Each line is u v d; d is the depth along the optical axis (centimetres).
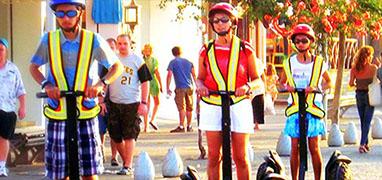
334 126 1762
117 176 1342
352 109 2898
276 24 1744
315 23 1700
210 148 905
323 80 1157
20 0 1723
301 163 1093
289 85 1125
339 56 1917
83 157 767
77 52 755
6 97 1303
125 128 1348
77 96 748
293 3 1717
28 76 1723
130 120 1346
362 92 1636
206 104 897
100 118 1392
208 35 2605
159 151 1694
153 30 2441
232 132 895
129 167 1363
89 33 760
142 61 1345
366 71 1630
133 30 2120
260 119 1789
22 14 1738
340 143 1753
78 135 761
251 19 1769
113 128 1350
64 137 761
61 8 744
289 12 1712
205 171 1384
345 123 2336
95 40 761
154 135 2030
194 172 931
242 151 903
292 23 1703
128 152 1359
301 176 1089
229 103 871
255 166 1430
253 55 892
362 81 1636
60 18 743
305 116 1097
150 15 2430
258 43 2944
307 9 1714
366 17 1756
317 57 1131
